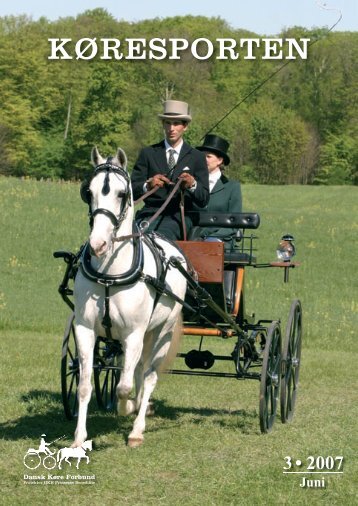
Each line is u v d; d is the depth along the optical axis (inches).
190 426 381.4
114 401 427.8
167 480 293.7
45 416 389.7
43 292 1027.9
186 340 773.3
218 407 446.9
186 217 387.2
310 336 842.8
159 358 359.3
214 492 281.7
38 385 473.1
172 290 348.5
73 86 3474.4
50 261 1198.3
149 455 323.6
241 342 390.0
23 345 653.3
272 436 370.3
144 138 3444.9
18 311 891.4
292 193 2207.2
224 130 3570.4
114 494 277.6
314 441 361.4
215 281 358.0
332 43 3991.1
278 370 396.2
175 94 3619.6
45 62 3442.4
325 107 3983.8
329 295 1128.2
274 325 389.4
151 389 355.9
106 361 380.2
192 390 494.6
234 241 423.2
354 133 3902.6
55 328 814.5
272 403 389.7
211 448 341.7
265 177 3681.1
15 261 1161.4
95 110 3398.1
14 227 1358.3
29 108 3366.1
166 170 386.3
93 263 311.4
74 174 3531.0
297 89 4015.8
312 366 626.8
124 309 312.0
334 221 1736.0
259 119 3661.4
